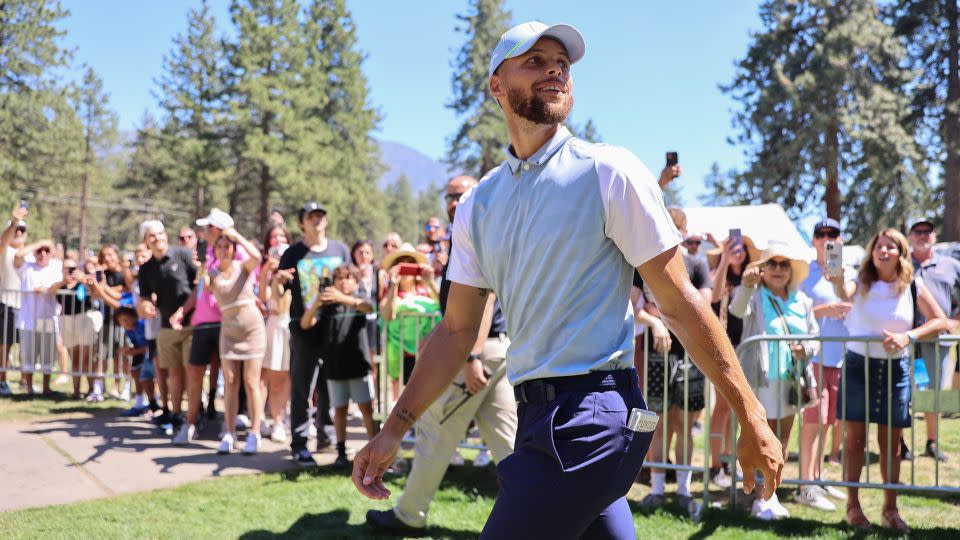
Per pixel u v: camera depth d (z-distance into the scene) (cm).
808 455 500
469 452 641
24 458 546
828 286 603
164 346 653
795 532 425
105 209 7119
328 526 417
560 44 194
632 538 200
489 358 414
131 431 653
